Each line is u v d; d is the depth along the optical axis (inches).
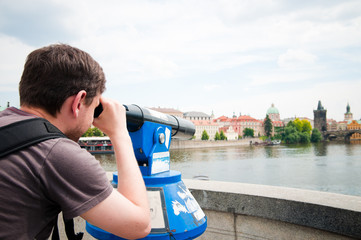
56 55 32.8
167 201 54.3
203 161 2452.0
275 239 86.6
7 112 33.2
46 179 29.7
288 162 2315.5
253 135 6245.1
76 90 33.4
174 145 4207.7
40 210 30.0
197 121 5620.1
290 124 6107.3
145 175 58.9
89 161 32.4
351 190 1270.9
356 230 71.6
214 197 95.5
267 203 86.5
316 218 78.0
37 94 32.6
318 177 1598.2
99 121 40.6
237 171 1860.2
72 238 36.4
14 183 28.5
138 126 55.8
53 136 31.4
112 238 49.0
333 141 5935.0
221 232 95.6
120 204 32.9
